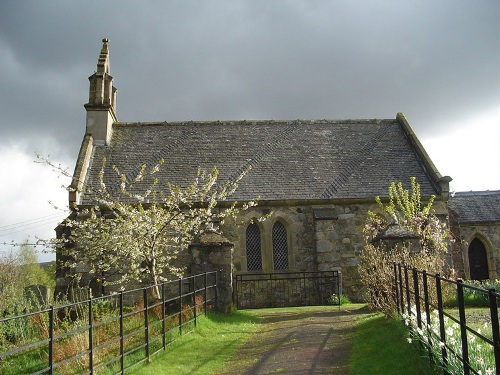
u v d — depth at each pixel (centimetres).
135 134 2472
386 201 2109
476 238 3008
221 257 1563
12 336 1098
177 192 1730
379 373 784
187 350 1066
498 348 471
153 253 1573
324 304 1991
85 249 1698
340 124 2634
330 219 2053
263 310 1795
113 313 1259
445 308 1470
